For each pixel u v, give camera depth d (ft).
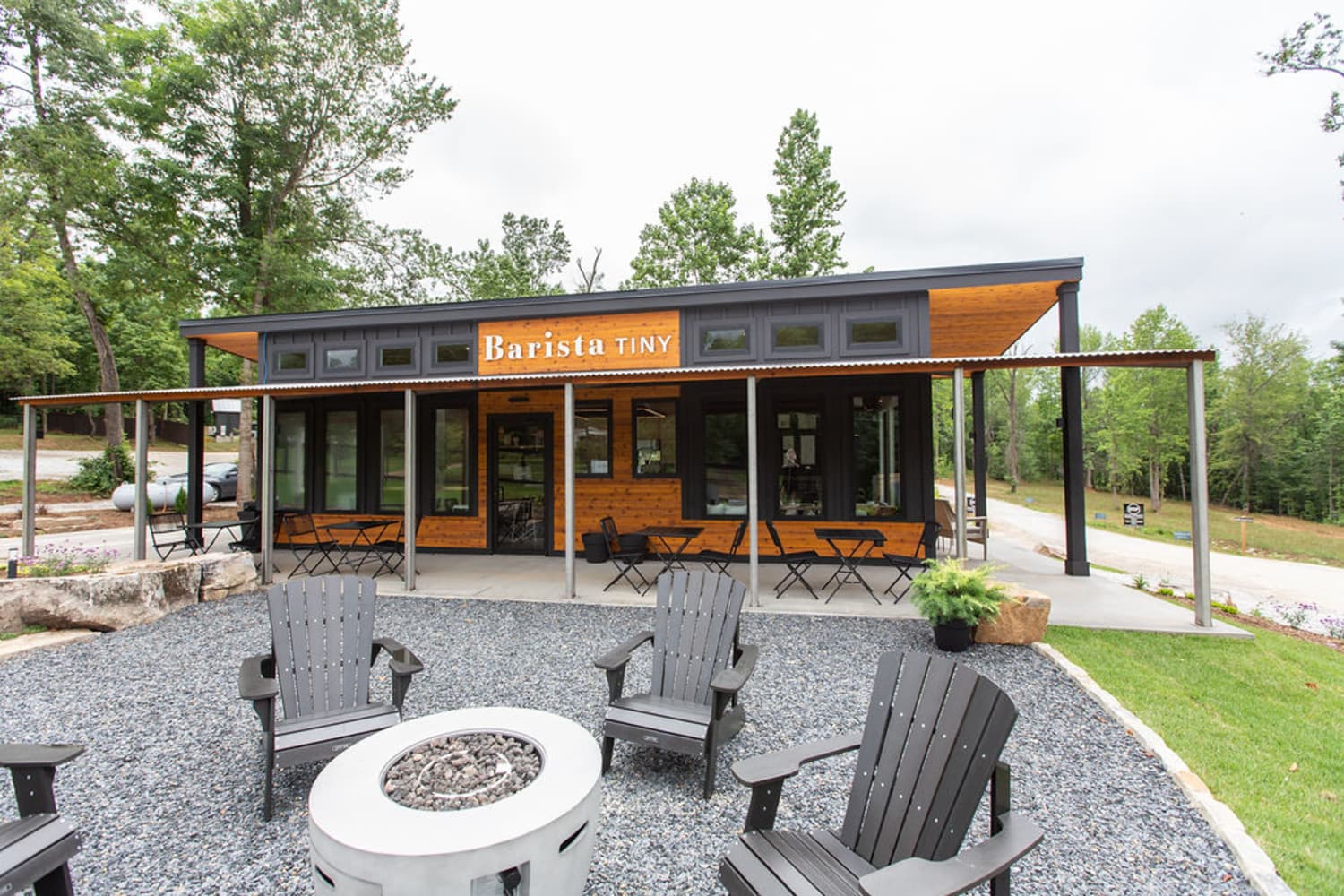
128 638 17.37
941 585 16.06
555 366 29.09
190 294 47.80
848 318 26.43
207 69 43.93
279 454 33.88
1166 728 11.63
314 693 10.41
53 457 75.25
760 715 12.26
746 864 6.14
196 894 7.17
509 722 8.08
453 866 5.37
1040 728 11.64
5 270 50.57
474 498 32.17
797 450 28.53
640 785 9.70
